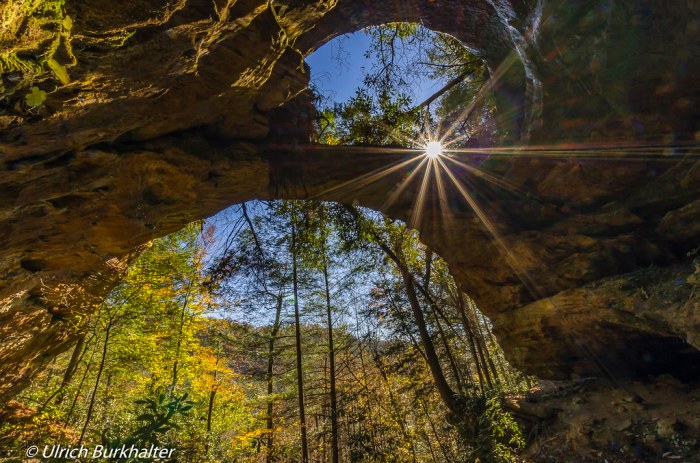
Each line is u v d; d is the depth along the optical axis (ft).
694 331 12.94
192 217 20.40
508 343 26.99
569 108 17.43
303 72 16.67
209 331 43.37
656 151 16.03
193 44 9.47
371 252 35.78
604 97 15.74
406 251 37.14
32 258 14.98
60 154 10.28
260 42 12.07
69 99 7.77
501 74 24.27
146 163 14.30
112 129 11.02
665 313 14.28
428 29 25.80
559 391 25.22
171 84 10.98
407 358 36.09
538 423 23.21
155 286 27.61
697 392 18.42
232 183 18.84
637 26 13.15
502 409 25.29
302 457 37.27
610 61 14.37
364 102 24.89
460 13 21.61
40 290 17.26
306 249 32.12
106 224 15.69
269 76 14.71
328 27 19.85
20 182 10.03
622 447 17.61
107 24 6.65
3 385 20.66
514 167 21.44
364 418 34.76
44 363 23.95
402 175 22.99
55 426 20.17
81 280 18.89
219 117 16.16
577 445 19.69
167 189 16.37
